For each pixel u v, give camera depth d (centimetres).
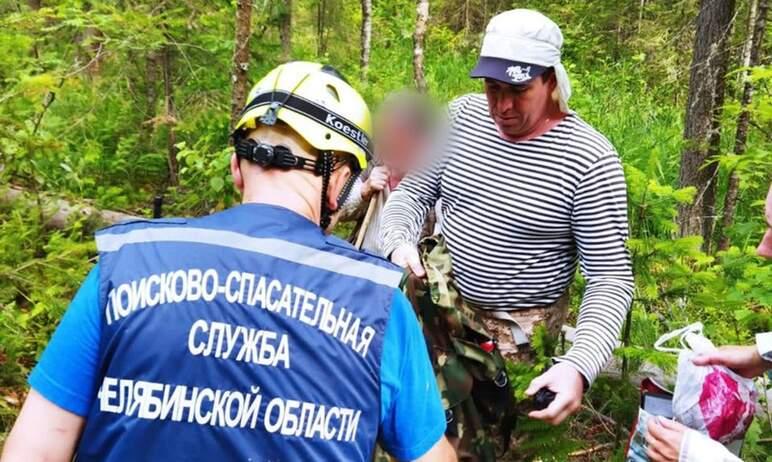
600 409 301
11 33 441
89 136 635
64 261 349
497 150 239
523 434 249
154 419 116
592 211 226
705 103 577
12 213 376
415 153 256
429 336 224
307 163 132
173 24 565
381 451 141
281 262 124
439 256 247
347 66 905
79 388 123
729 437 198
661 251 259
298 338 120
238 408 117
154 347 117
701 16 580
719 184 652
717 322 315
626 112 954
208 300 120
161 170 670
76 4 545
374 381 125
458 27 1550
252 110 133
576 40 1366
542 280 242
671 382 295
